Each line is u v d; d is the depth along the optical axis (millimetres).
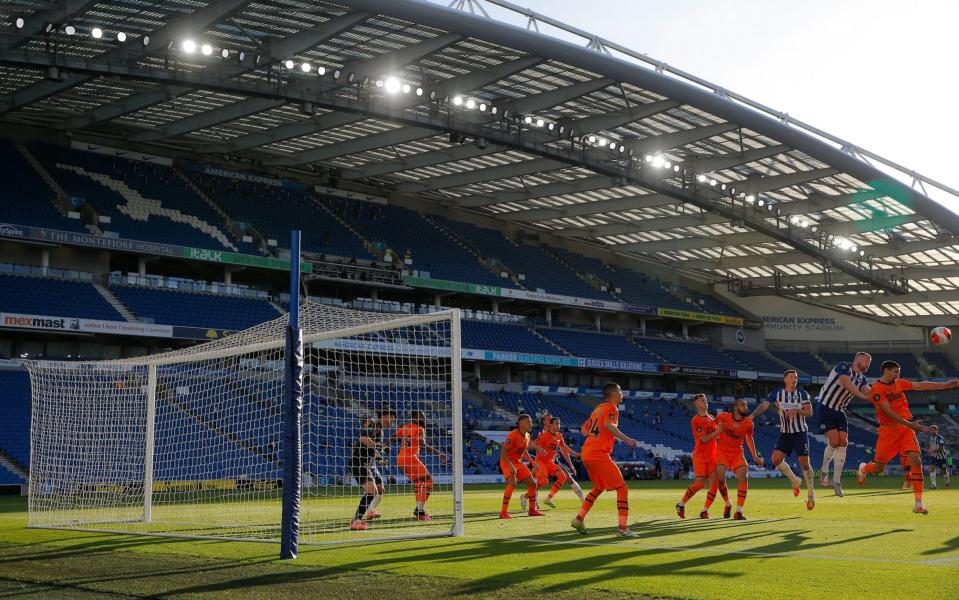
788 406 16078
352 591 7398
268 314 44875
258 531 13555
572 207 54438
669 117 39875
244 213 48812
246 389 30094
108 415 23375
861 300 64250
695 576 7965
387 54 33844
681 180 46188
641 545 10570
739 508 14516
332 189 54750
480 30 31078
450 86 36719
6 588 7875
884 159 43969
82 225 41188
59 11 27562
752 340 66750
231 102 38000
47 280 39594
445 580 7914
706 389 64875
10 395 35375
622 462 44125
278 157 47125
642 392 58469
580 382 59062
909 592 7059
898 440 14516
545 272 58969
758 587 7344
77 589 7754
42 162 44469
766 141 41938
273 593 7348
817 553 9609
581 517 11891
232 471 29172
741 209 49375
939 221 44844
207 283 44406
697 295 66688
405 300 53781
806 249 52750
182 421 28547
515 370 56062
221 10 28500
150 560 9781
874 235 52594
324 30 31031
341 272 48156
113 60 30344
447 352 30719
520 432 16078
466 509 18797
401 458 15055
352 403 31922
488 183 51000
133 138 43469
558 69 35406
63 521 16109
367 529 13578
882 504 18469
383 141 42094
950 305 63188
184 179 49188
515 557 9508
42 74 31781
